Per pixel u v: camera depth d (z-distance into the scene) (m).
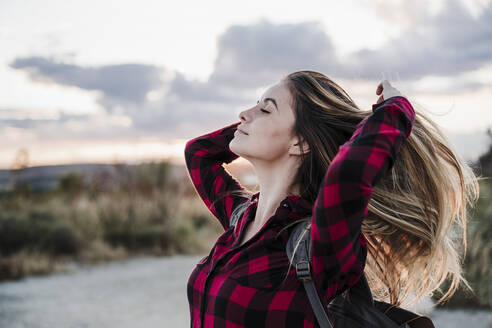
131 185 14.48
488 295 5.41
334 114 1.63
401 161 1.67
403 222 1.64
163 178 15.00
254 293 1.47
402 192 1.67
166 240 12.48
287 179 1.65
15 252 10.19
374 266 1.85
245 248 1.57
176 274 9.48
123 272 9.70
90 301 7.39
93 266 10.26
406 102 1.50
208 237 13.80
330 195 1.32
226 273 1.56
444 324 4.94
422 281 1.82
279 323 1.43
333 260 1.38
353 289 1.58
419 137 1.68
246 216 1.71
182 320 6.37
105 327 5.99
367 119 1.44
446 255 1.78
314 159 1.64
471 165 2.02
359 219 1.33
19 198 13.38
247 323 1.46
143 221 13.01
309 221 1.52
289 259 1.46
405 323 1.60
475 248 5.58
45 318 6.41
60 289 8.19
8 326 6.06
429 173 1.66
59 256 10.68
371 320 1.55
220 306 1.50
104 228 12.54
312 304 1.41
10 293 7.91
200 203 15.88
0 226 10.40
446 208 1.69
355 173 1.30
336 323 1.55
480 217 5.87
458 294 5.59
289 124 1.63
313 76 1.70
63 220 11.87
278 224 1.57
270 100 1.67
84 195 14.91
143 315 6.59
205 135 2.15
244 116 1.69
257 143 1.64
